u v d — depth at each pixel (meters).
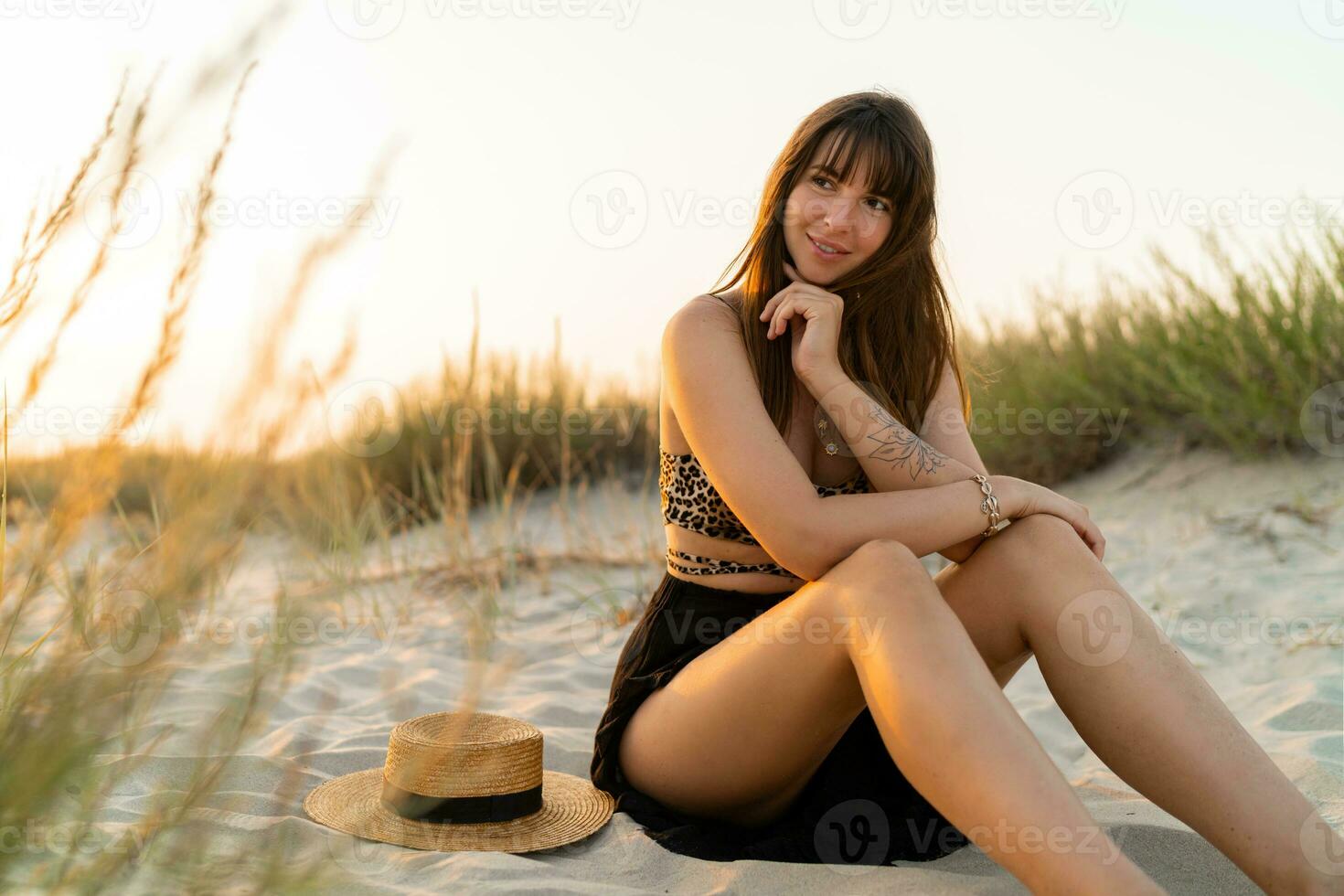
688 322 2.06
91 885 1.13
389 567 4.52
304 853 1.54
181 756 1.86
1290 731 2.59
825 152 2.10
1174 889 1.79
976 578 1.88
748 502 1.90
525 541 5.11
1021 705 3.05
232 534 1.00
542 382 6.61
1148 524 4.72
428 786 1.90
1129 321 5.60
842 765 1.98
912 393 2.30
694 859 1.81
